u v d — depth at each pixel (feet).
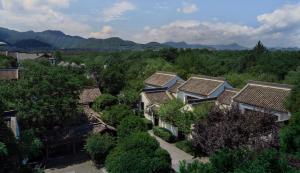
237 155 38.47
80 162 80.07
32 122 77.05
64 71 90.63
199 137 64.59
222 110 68.39
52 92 80.59
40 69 82.58
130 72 192.13
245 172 33.78
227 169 36.55
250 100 83.15
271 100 79.20
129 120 81.20
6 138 40.19
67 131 83.97
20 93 75.82
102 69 162.30
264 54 250.37
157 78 142.61
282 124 64.23
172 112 91.15
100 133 84.23
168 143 93.81
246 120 59.98
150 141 66.59
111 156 69.51
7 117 61.26
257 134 57.26
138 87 137.49
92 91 129.70
